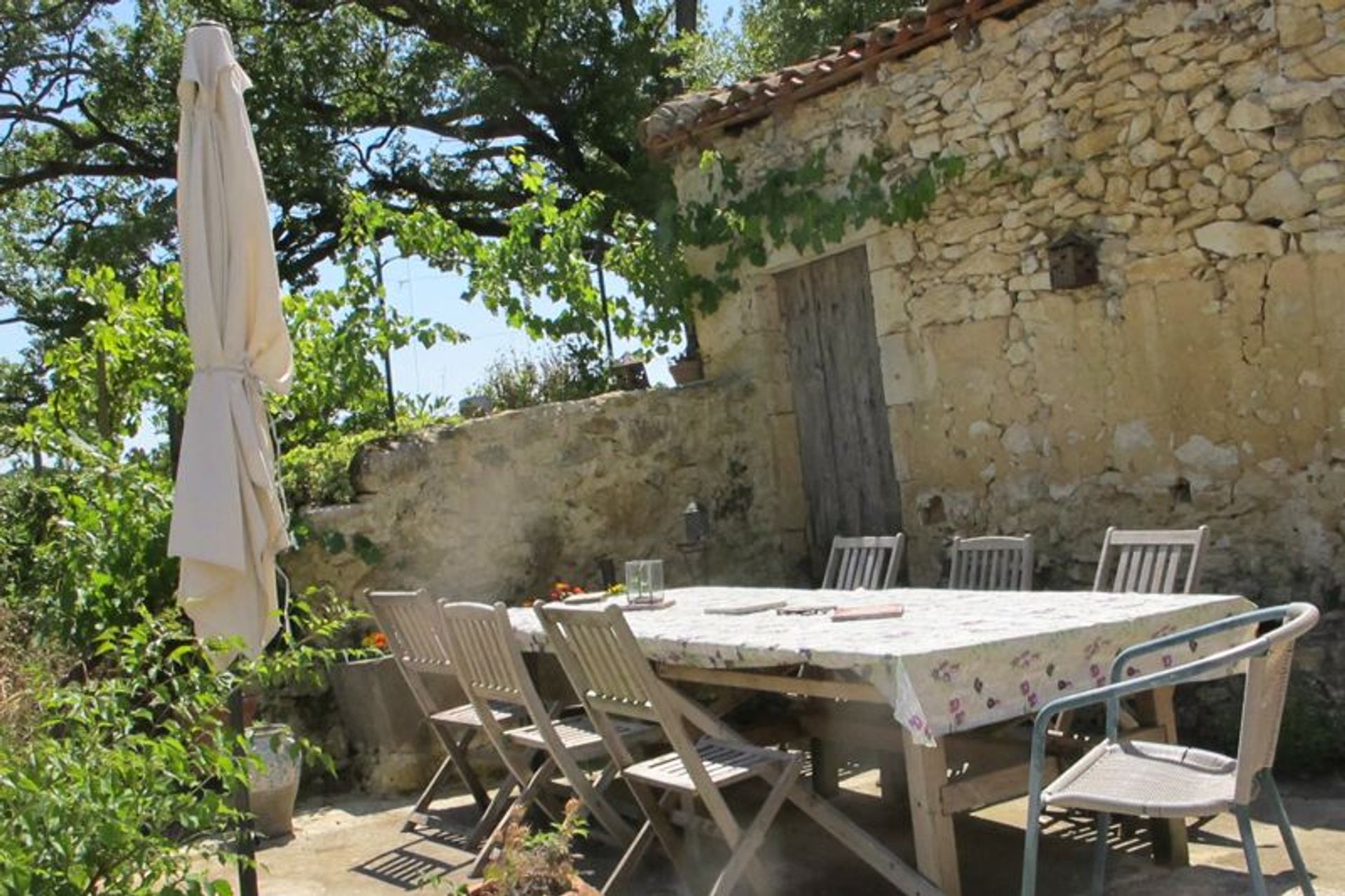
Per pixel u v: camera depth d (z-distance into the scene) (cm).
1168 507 545
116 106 1242
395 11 1254
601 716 385
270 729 490
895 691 296
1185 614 349
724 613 431
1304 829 386
